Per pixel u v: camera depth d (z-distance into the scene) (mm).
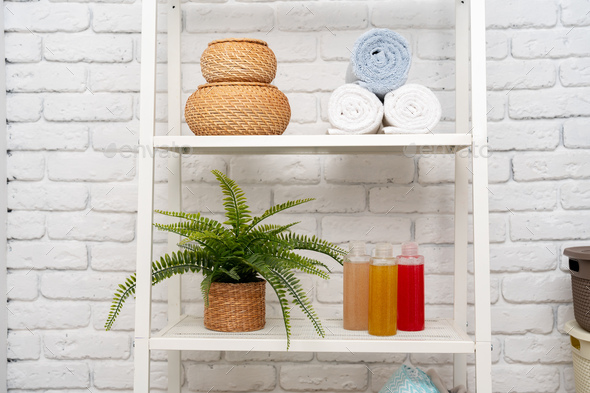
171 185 1251
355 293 1085
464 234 1230
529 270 1306
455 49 1266
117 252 1327
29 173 1326
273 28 1321
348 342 993
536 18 1303
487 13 1307
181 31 1320
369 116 1030
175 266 1052
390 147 1172
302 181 1316
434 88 1307
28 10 1322
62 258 1326
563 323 1299
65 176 1326
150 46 1002
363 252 1108
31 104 1325
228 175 1317
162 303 1326
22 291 1326
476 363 969
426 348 984
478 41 973
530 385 1304
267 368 1324
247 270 1079
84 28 1327
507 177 1307
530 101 1303
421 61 1311
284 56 1319
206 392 1322
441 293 1308
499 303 1309
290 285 1017
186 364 1325
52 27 1324
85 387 1329
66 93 1326
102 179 1327
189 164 1319
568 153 1299
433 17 1311
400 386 1049
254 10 1321
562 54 1301
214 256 1069
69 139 1326
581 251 1112
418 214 1311
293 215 1315
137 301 997
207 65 1072
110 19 1327
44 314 1327
